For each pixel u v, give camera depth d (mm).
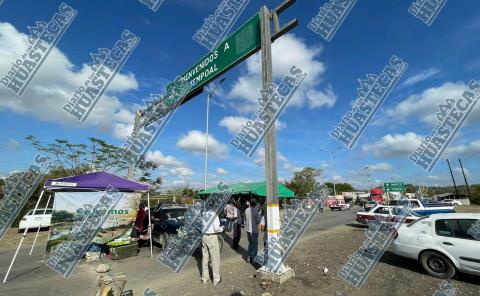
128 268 7543
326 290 5609
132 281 6414
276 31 6879
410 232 6875
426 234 6555
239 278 6457
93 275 7020
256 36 7262
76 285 6305
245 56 7574
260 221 8109
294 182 50938
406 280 6105
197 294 5551
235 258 8406
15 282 6586
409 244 6789
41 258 9102
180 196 29672
